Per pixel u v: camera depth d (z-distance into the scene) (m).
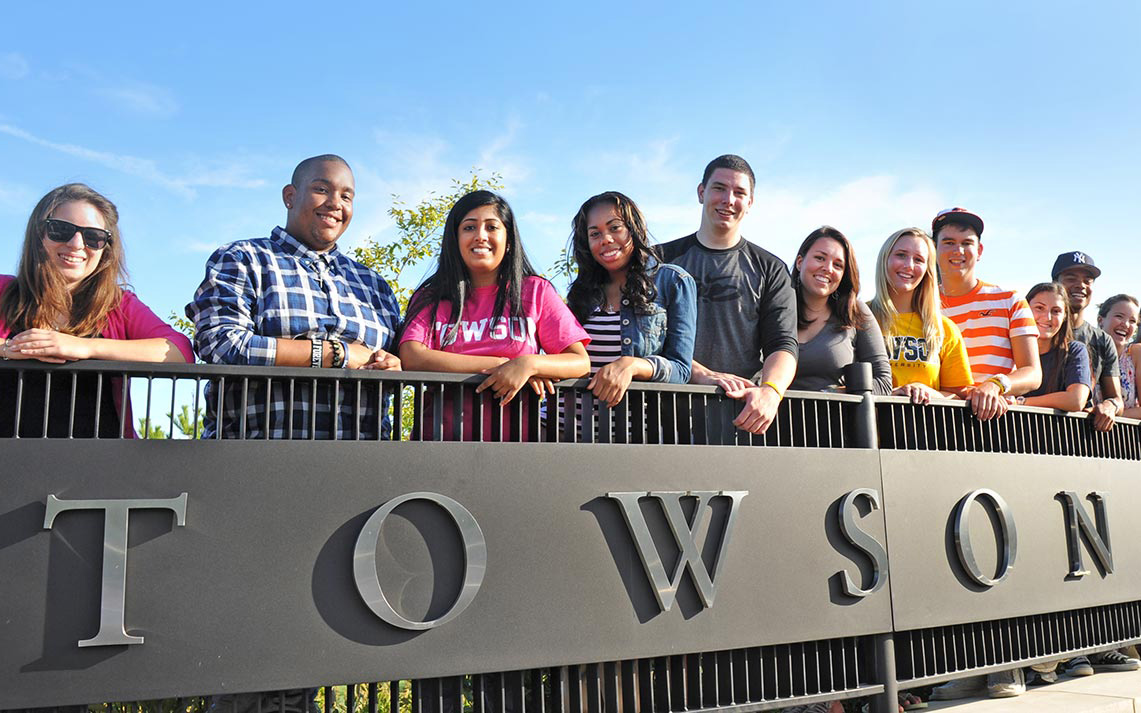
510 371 3.13
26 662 2.52
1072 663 5.16
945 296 5.54
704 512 3.41
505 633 3.02
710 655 3.44
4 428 2.86
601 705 3.21
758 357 4.21
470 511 3.01
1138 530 5.07
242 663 2.70
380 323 3.47
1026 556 4.38
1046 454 4.66
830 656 3.71
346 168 3.43
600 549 3.20
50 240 2.94
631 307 3.75
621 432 3.37
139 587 2.63
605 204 3.80
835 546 3.72
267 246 3.31
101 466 2.63
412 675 2.88
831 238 4.34
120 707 3.27
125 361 2.70
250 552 2.74
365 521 2.87
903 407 4.16
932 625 3.96
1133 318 6.71
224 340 3.03
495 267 3.47
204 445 2.74
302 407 3.13
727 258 4.30
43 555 2.56
